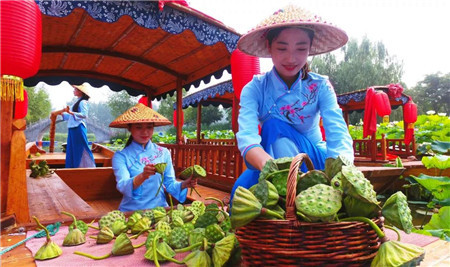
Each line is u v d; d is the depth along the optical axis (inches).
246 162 77.2
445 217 138.9
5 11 82.5
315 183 51.6
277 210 49.4
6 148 92.5
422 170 264.2
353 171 47.6
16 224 88.0
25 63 86.4
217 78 210.4
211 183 189.6
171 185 120.9
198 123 478.0
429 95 1720.0
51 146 327.6
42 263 59.4
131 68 231.5
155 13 127.0
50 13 102.2
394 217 46.5
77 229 72.8
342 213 48.4
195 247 60.4
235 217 46.2
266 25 74.7
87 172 179.0
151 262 59.9
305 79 86.1
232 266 56.9
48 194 135.0
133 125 124.8
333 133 82.4
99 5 113.1
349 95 431.2
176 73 238.2
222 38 148.3
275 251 43.3
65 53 192.9
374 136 362.6
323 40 89.6
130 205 117.2
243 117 83.6
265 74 89.4
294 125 88.7
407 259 41.9
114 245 63.4
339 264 43.3
